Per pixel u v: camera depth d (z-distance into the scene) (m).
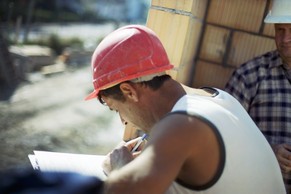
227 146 1.04
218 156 1.02
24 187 0.67
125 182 0.95
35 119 7.57
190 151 0.99
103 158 1.47
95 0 24.16
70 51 13.88
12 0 16.33
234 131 1.08
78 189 0.70
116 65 1.12
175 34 1.68
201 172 1.02
